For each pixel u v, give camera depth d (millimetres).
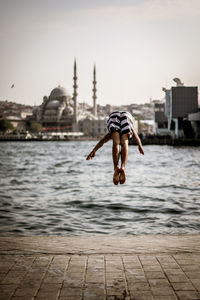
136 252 6867
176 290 5223
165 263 6258
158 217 15438
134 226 13945
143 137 167875
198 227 13594
